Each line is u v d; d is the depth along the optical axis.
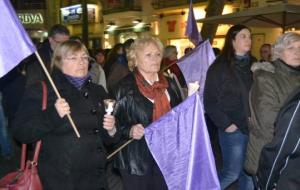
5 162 6.18
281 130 2.65
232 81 4.03
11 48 2.59
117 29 31.36
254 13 7.73
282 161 2.65
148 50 3.32
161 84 3.40
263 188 2.83
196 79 4.73
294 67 3.44
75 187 2.80
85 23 20.72
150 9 27.92
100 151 2.93
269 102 3.38
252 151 3.53
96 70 5.98
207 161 3.21
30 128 2.70
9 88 5.15
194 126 3.22
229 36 4.11
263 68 3.56
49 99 2.82
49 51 4.62
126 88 3.34
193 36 5.32
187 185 3.20
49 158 2.80
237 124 4.02
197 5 22.97
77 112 2.85
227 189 5.07
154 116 3.32
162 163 3.22
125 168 3.32
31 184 2.75
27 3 36.59
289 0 16.66
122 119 3.35
